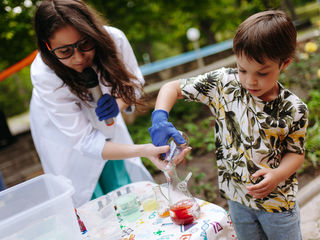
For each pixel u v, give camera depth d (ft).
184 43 47.50
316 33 16.28
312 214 6.89
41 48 4.73
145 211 4.49
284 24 3.27
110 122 5.00
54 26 4.16
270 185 3.56
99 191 6.23
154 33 36.94
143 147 4.41
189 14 31.65
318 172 8.79
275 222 3.96
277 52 3.23
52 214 3.40
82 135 5.27
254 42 3.20
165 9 27.73
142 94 6.12
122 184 6.46
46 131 5.58
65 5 4.32
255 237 4.35
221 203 8.75
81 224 4.33
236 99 3.92
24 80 26.73
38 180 4.06
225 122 4.07
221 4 31.45
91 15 4.60
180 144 3.96
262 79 3.36
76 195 5.94
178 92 4.42
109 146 4.98
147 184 5.37
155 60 49.34
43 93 5.19
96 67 5.21
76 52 4.38
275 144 3.76
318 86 13.70
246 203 4.11
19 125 28.19
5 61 18.24
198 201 4.32
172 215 3.85
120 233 3.98
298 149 3.76
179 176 3.92
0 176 7.32
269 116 3.67
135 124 17.66
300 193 7.70
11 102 31.86
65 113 5.22
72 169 5.76
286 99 3.62
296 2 40.98
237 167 4.01
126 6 23.61
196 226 3.71
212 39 33.86
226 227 3.79
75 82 4.95
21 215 3.24
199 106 18.79
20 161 17.39
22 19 14.98
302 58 13.94
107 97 4.87
